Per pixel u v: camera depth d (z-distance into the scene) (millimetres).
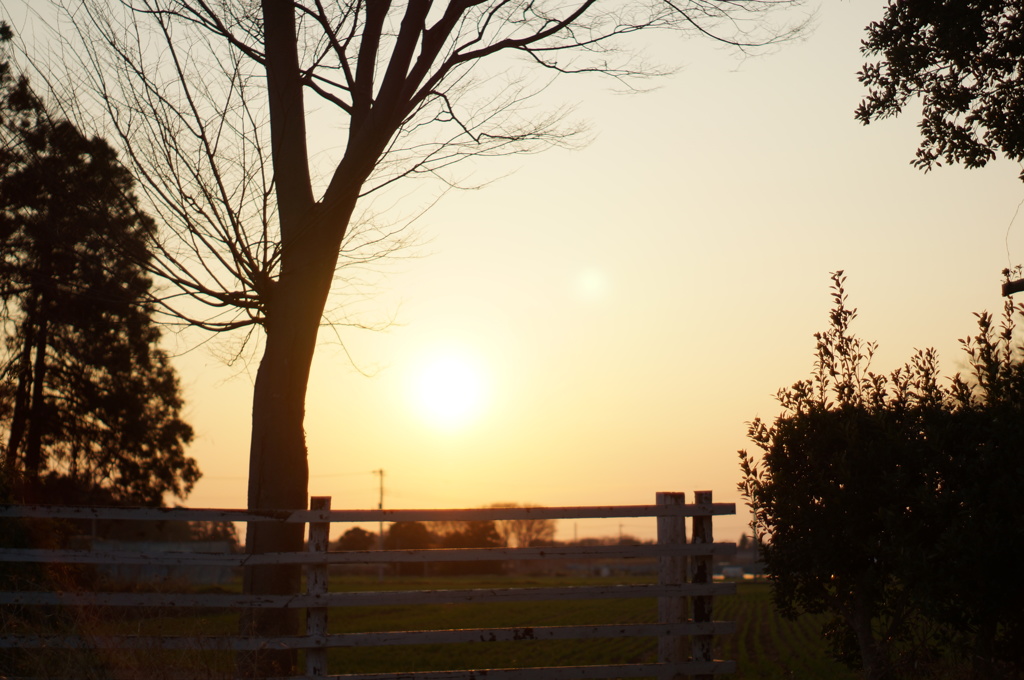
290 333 9703
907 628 8164
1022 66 9953
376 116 9984
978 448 7445
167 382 30734
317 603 7547
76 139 9914
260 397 9648
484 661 17500
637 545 8086
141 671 6789
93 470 29859
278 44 10070
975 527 7051
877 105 10734
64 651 7160
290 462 9477
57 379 28609
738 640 23234
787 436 8336
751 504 8617
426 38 10539
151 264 9664
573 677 7836
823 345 8617
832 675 14375
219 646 7281
